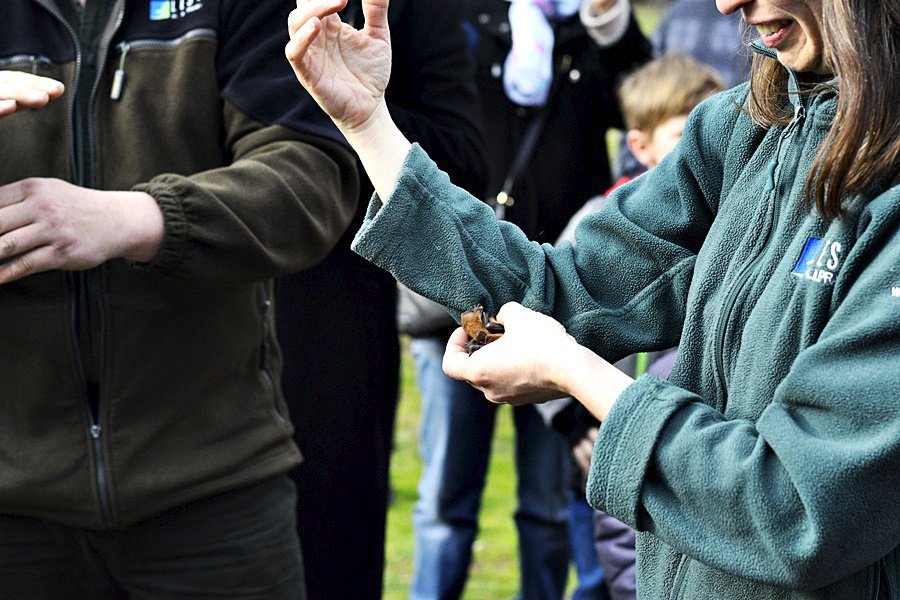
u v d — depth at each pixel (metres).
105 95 3.76
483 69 6.15
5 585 3.83
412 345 6.25
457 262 2.86
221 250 3.53
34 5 3.77
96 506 3.70
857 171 2.27
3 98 3.22
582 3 6.41
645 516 2.41
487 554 7.51
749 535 2.28
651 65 5.89
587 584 6.17
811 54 2.42
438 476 6.18
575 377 2.51
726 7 2.44
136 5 3.77
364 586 4.97
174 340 3.72
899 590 2.41
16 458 3.71
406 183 2.87
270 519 3.95
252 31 3.77
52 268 3.34
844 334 2.23
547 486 6.17
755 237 2.53
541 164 6.23
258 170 3.65
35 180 3.34
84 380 3.70
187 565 3.84
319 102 2.90
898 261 2.23
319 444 4.84
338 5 2.76
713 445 2.32
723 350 2.53
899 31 2.27
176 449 3.75
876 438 2.17
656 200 2.86
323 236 3.80
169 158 3.75
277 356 4.13
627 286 2.86
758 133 2.66
